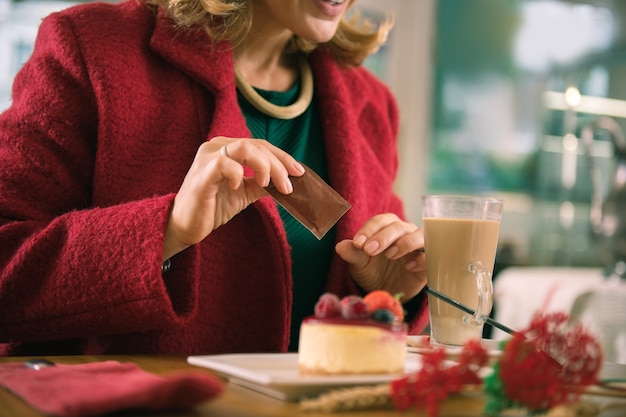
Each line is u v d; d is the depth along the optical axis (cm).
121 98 114
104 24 118
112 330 102
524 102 404
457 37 398
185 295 108
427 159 398
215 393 68
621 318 211
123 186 113
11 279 102
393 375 79
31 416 67
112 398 66
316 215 96
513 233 400
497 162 402
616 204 258
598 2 406
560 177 404
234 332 116
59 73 115
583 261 398
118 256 98
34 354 114
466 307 96
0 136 114
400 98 391
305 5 119
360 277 121
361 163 133
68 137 113
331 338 80
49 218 112
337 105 130
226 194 100
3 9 283
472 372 70
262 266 117
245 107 127
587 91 406
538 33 404
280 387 73
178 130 117
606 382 85
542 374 69
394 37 388
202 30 120
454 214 99
